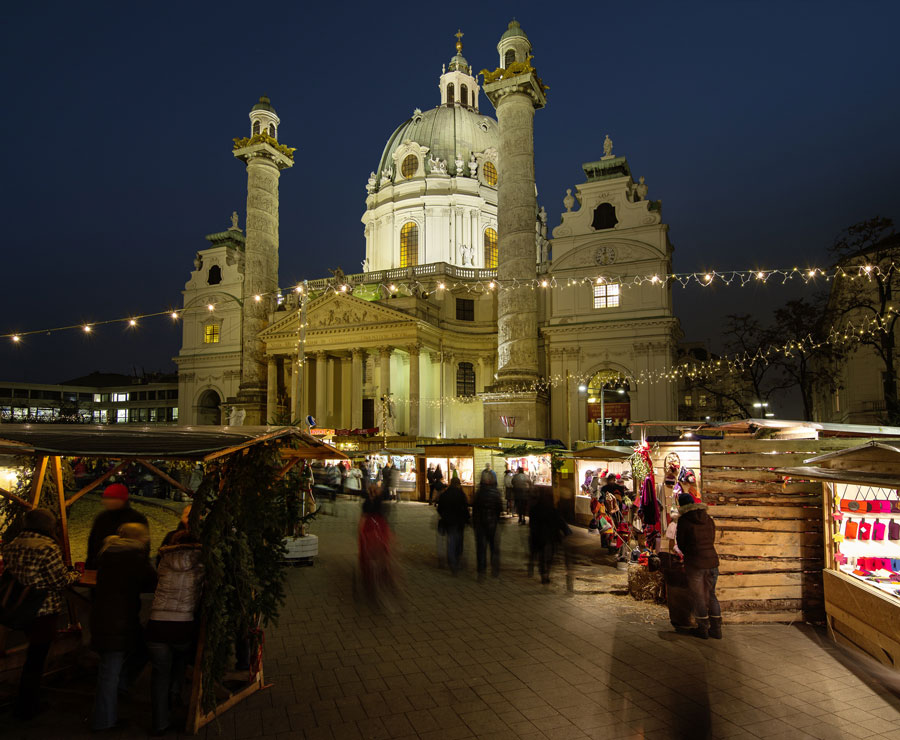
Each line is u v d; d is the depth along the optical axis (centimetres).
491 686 739
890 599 762
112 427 782
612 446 2058
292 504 802
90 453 655
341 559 1531
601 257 4691
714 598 930
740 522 1028
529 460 2728
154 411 8619
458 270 5644
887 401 3222
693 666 807
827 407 4862
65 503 859
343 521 2295
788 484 1030
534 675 775
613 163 4891
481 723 643
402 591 1216
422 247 6175
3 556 653
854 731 624
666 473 1402
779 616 1010
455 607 1101
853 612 850
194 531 643
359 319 4956
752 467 1036
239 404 5322
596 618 1034
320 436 3072
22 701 639
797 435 1311
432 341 5122
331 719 653
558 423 4659
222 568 644
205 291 6228
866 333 3512
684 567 950
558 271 4791
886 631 761
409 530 2067
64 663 755
